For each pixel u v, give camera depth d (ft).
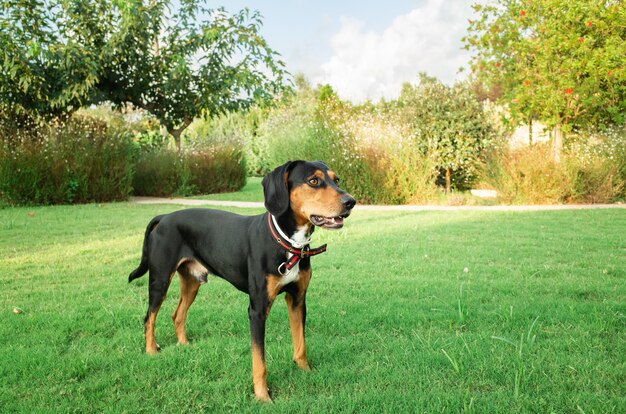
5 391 9.66
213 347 11.99
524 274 18.63
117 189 47.34
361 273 19.20
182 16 55.42
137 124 63.77
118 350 11.83
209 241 11.55
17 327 13.25
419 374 10.44
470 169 53.26
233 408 9.14
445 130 53.16
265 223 10.31
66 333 12.84
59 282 18.01
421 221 32.83
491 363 10.80
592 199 45.24
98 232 28.32
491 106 57.93
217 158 60.23
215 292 17.04
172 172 53.52
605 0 45.93
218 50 55.88
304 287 10.66
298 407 9.12
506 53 52.03
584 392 9.43
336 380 10.34
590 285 16.79
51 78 47.80
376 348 12.05
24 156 42.09
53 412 8.90
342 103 58.39
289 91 59.77
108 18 51.24
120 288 17.16
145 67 53.67
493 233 27.81
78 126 47.78
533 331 12.72
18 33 45.47
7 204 41.19
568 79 45.78
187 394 9.62
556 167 45.03
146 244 12.44
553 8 46.62
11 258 21.71
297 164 10.19
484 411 8.76
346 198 9.77
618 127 52.60
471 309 14.55
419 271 19.47
